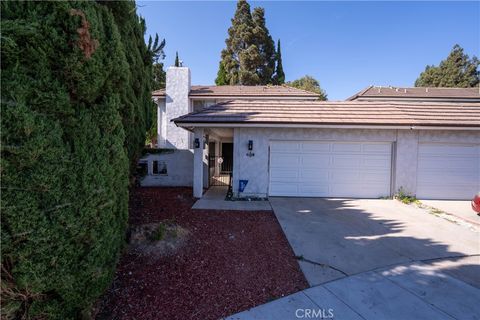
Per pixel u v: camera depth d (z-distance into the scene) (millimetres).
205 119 10375
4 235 2205
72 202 2631
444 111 11570
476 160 10727
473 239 6348
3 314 2424
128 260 4547
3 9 2221
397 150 10609
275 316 3447
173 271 4391
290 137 10695
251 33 35312
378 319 3416
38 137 2322
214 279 4250
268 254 5254
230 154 18609
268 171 10812
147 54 7922
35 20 2354
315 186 10891
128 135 5898
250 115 10961
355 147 10820
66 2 2535
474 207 8703
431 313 3539
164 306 3562
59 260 2562
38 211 2365
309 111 11562
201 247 5340
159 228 5402
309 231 6699
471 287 4207
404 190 10695
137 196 9961
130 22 6199
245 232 6453
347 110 11688
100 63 2908
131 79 6039
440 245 5938
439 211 8961
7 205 2191
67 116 2646
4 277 2350
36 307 2574
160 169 13570
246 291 3982
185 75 18609
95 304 3381
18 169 2258
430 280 4406
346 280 4371
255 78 33469
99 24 3020
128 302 3600
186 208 8680
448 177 10758
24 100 2260
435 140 10641
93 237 2883
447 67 41156
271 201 10062
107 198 3059
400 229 6992
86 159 2779
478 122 10336
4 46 2156
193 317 3381
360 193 10859
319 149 10844
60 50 2553
